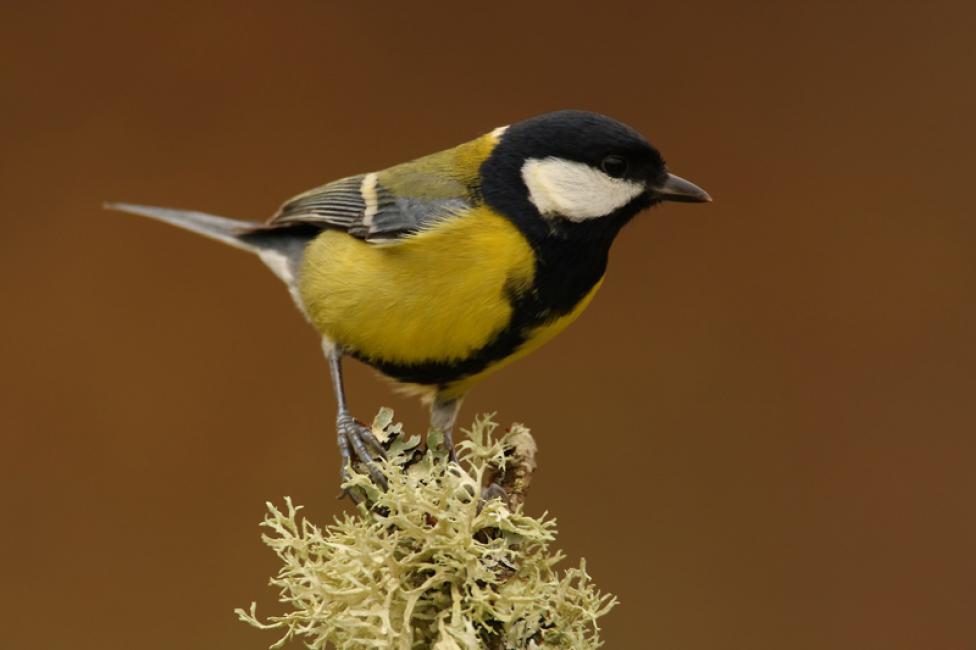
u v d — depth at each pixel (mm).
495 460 3512
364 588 3486
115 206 3631
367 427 3570
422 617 3490
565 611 3494
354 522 3500
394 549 3490
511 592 3490
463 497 3496
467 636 3482
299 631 3488
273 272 3615
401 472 3508
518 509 3500
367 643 3484
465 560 3488
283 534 3494
